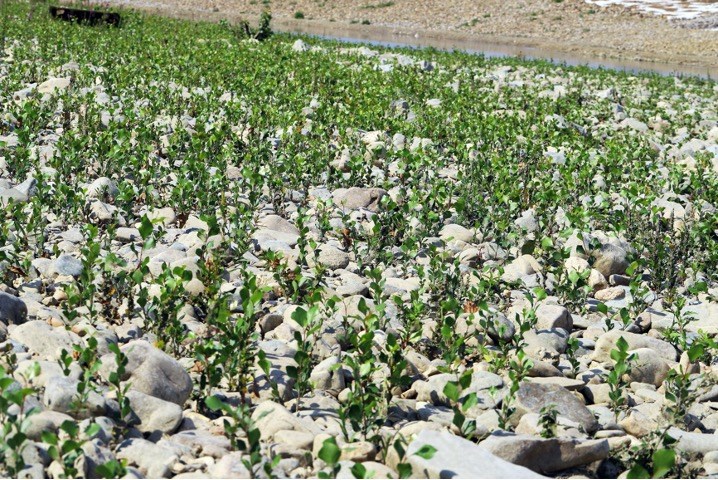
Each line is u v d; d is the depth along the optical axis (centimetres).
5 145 514
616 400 341
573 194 541
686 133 902
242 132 616
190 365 341
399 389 342
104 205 455
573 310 410
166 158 575
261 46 1359
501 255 452
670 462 288
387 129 702
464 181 533
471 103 895
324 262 423
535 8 2741
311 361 341
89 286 361
